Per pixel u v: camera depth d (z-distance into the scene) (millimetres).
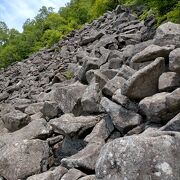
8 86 35469
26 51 75938
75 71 23719
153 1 18484
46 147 11531
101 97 12930
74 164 9641
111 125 11297
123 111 11094
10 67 48594
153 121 10266
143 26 22953
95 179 8039
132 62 12922
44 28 79812
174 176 6891
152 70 10906
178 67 10539
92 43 30578
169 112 9805
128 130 10789
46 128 12750
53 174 9727
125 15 29859
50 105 14875
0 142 12812
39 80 29812
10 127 14836
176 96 9477
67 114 13141
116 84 12656
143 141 7301
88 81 15859
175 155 7145
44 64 36469
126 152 7234
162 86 10805
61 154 11750
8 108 22016
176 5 16844
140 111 10828
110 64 16344
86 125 11828
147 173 6957
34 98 22578
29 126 13086
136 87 10961
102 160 7453
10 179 10562
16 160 10805
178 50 10773
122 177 7055
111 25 30875
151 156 7090
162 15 19000
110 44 22750
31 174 10602
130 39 21703
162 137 7371
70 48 34750
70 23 67188
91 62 17016
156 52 12062
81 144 11609
